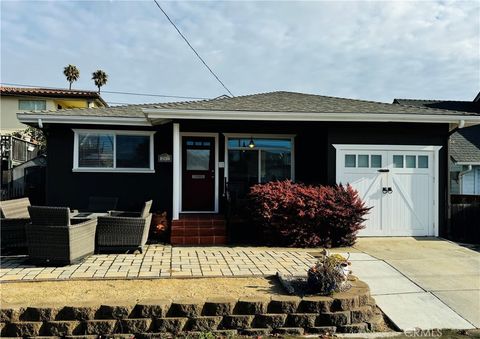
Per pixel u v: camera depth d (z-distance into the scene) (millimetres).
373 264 6551
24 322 3955
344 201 8047
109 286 4781
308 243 7828
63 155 9273
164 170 9648
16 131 19406
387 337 4215
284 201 7883
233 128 10070
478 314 4715
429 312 4742
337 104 9969
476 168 12758
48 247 5727
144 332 4055
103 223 6680
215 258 6547
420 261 6801
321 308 4363
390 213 9078
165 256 6641
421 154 9234
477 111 16094
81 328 4008
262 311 4301
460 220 9156
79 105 22547
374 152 9133
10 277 5090
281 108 8883
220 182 10352
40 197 11492
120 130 9453
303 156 10617
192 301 4238
